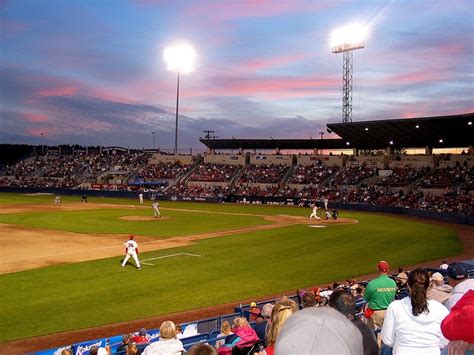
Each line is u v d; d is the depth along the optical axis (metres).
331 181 78.50
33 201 73.38
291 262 27.64
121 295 20.44
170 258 28.61
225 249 31.89
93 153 121.12
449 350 3.66
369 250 31.92
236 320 8.60
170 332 7.00
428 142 73.31
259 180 86.06
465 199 58.97
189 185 90.19
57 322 16.92
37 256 29.08
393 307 5.38
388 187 72.06
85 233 39.03
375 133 72.19
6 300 19.53
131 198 86.19
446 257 29.59
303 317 2.60
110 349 12.55
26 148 139.75
